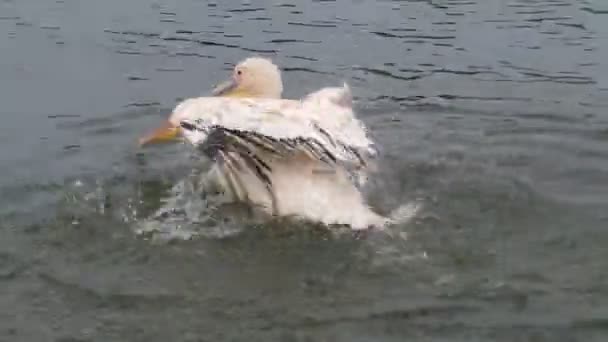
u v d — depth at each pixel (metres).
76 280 6.36
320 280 6.31
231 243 6.85
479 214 7.20
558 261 6.45
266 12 12.93
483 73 10.84
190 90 10.48
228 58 11.42
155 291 6.21
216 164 7.46
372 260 6.53
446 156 8.36
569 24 12.27
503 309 5.87
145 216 7.33
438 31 12.15
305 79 10.80
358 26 12.37
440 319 5.77
